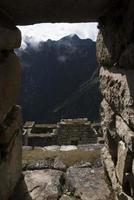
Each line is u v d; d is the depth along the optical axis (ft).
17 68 14.11
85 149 24.40
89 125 53.78
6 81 12.76
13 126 14.48
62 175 18.42
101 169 18.66
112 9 14.17
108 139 15.44
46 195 16.02
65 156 21.79
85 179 17.46
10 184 14.69
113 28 14.17
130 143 11.43
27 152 23.97
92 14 14.80
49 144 55.83
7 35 12.65
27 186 16.56
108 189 16.12
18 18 14.46
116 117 13.58
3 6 12.79
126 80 11.85
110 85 13.96
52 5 12.93
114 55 14.17
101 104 16.40
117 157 14.16
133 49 11.71
